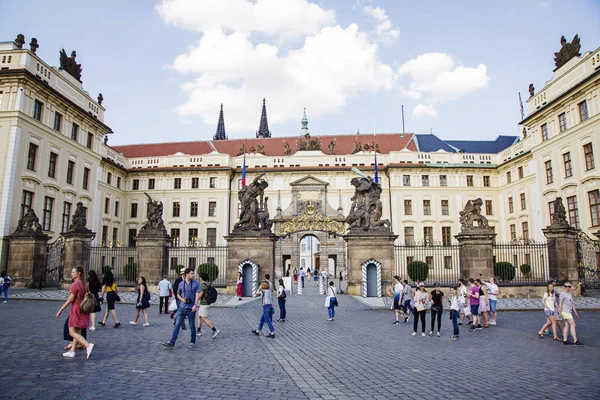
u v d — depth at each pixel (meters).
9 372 8.97
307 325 17.78
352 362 10.91
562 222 28.05
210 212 61.59
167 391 7.92
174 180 62.81
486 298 17.56
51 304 22.72
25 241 31.11
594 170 38.56
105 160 55.03
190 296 12.44
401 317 20.72
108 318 18.38
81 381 8.43
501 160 61.50
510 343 14.05
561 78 43.75
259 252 29.38
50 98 40.91
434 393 8.27
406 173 61.38
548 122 45.62
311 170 62.09
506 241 59.06
